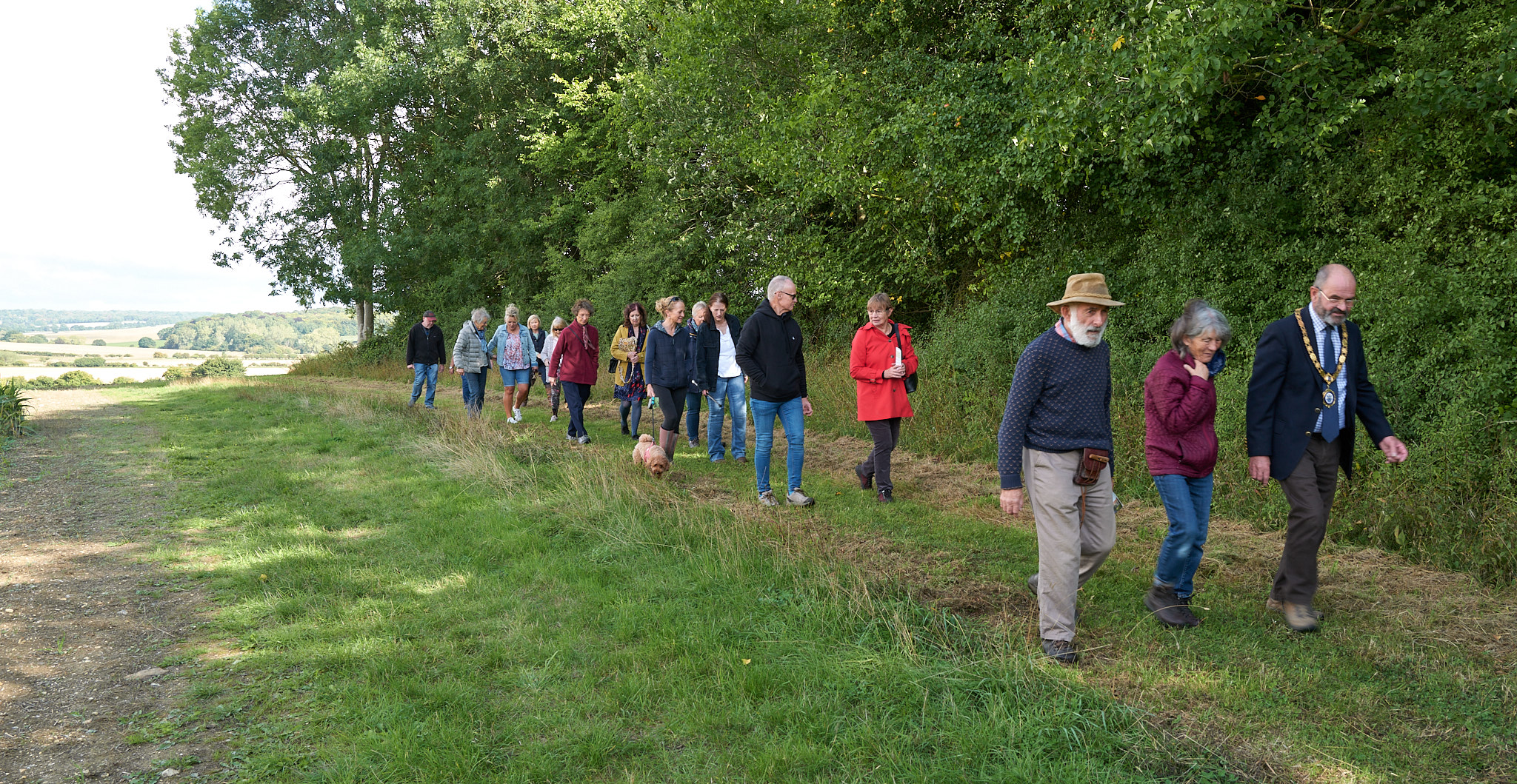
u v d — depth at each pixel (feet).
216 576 16.38
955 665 12.01
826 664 12.01
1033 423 12.75
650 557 17.33
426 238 78.28
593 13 64.23
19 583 16.05
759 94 46.70
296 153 86.02
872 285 42.96
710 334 27.76
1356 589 15.40
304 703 11.05
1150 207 31.40
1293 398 13.24
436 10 75.20
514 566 16.78
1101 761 9.71
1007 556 17.60
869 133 38.32
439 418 36.01
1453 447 18.39
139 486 24.36
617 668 12.13
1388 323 21.85
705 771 9.53
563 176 75.66
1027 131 29.30
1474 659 12.40
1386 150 24.82
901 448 30.12
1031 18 32.99
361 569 16.75
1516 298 20.84
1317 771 9.60
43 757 9.82
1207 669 12.15
